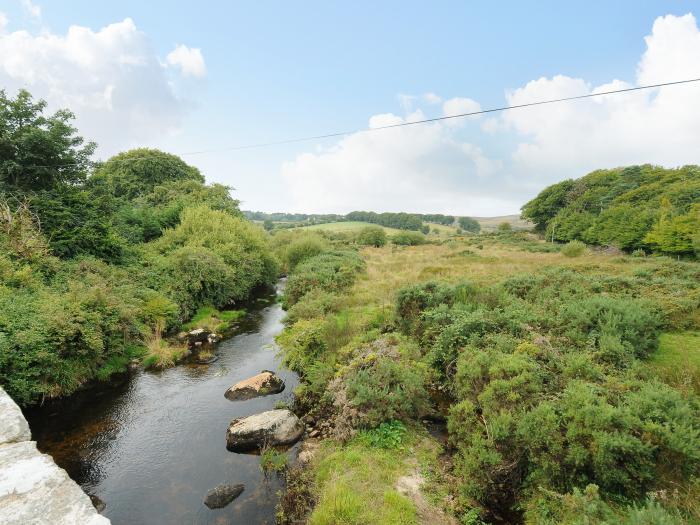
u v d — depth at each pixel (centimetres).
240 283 2047
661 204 3919
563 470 472
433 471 573
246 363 1152
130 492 603
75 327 906
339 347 1020
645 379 618
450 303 1129
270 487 607
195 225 2131
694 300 947
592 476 466
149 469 659
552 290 1140
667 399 492
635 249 3500
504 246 4656
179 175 3319
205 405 884
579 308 876
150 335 1241
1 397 557
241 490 601
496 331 873
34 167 1463
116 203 2164
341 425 686
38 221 1255
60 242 1342
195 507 568
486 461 516
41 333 852
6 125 1422
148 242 2120
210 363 1148
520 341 779
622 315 807
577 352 706
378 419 671
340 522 454
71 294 1010
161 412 852
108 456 695
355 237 5953
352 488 523
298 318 1345
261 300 2133
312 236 3188
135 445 729
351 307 1444
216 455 697
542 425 502
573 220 5353
